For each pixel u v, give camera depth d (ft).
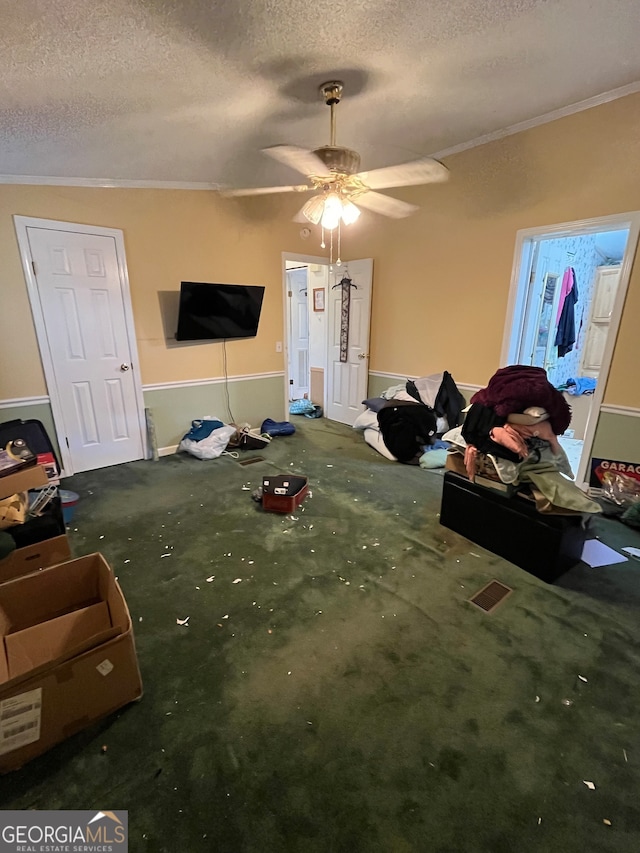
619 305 9.25
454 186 11.86
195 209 12.31
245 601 6.52
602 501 9.60
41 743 4.17
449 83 7.59
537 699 4.89
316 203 7.95
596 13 5.74
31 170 9.23
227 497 10.14
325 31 5.57
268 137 8.98
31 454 6.96
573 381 15.87
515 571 7.25
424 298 13.43
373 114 8.55
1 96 6.07
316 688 5.04
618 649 5.59
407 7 5.29
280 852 3.51
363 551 7.86
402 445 12.42
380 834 3.64
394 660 5.44
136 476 11.44
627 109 8.46
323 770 4.14
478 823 3.72
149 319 12.16
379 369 15.52
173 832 3.64
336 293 16.25
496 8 5.50
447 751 4.32
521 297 11.21
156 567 7.36
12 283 9.84
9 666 4.69
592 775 4.09
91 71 5.75
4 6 4.32
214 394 14.06
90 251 10.78
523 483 7.43
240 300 13.35
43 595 5.30
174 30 5.13
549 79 7.79
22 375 10.34
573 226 9.70
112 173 10.19
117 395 11.97
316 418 18.04
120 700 4.66
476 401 8.02
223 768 4.15
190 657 5.48
